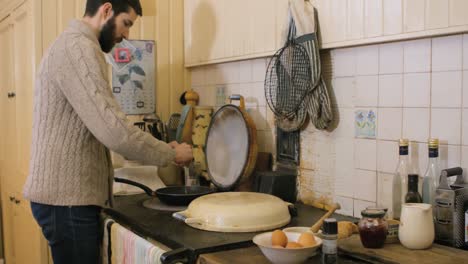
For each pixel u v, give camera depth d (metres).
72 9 2.33
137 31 2.52
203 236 1.49
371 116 1.69
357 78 1.73
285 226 1.60
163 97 2.61
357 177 1.74
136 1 1.83
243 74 2.29
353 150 1.75
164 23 2.60
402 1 1.51
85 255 1.73
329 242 1.21
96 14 1.76
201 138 2.38
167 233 1.53
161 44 2.59
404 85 1.58
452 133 1.45
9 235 3.02
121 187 2.23
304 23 1.82
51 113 1.65
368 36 1.62
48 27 2.29
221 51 2.36
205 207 1.61
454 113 1.44
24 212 2.57
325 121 1.79
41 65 1.69
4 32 2.96
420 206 1.34
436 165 1.47
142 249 1.47
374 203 1.68
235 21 2.26
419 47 1.53
